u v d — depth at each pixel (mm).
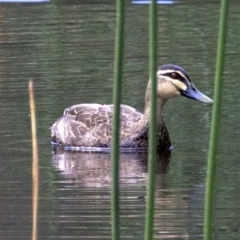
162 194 13359
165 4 29547
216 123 6121
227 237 11156
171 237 11242
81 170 15000
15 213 12359
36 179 6828
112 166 6348
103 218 12062
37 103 18719
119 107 6246
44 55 22734
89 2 30141
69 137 17094
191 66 21484
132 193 13359
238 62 21469
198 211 12398
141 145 17078
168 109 18531
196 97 17078
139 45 23797
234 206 12484
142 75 20844
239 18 26766
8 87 19781
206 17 27219
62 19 27391
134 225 11758
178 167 14977
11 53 23062
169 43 24016
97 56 22516
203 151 15844
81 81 20281
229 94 18750
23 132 16922
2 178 14305
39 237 11250
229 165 14672
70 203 12844
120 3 6039
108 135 16953
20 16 28000
